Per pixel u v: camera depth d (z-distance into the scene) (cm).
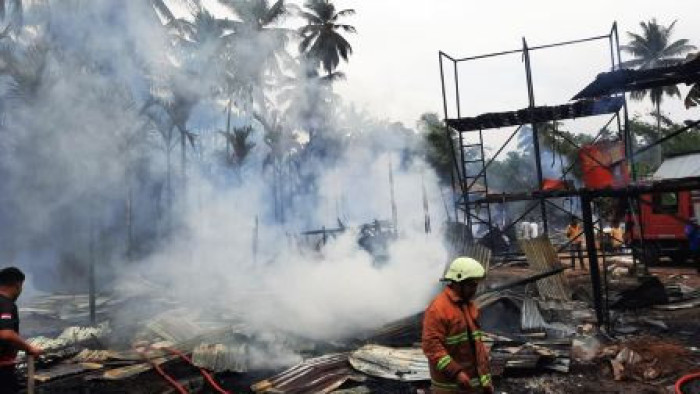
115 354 779
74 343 855
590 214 862
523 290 1069
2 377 471
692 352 694
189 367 733
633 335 803
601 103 1200
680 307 949
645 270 1193
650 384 608
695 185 746
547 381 636
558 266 991
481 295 929
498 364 655
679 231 1503
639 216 1223
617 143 1070
